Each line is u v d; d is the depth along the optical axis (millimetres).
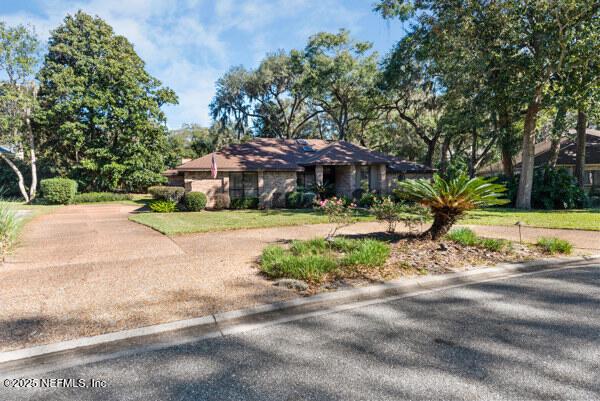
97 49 24453
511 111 17906
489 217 12688
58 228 10930
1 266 5848
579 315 3639
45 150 26234
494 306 3953
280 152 21891
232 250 7121
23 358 2830
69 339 3105
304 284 4504
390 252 6031
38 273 5375
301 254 6039
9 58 22062
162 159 27109
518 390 2340
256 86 33688
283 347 3055
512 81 15680
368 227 10508
